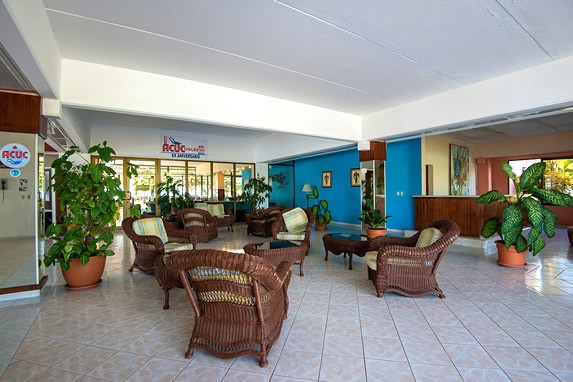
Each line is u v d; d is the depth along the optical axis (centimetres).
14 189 329
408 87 464
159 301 321
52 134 512
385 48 337
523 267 433
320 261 488
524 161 1001
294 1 250
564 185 909
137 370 194
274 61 370
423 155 748
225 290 198
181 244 438
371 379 182
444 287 351
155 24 283
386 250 313
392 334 239
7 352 218
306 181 1081
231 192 1092
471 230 605
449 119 480
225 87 464
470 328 248
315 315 276
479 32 302
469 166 1017
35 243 335
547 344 221
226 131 975
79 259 354
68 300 322
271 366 197
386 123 587
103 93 372
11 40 207
